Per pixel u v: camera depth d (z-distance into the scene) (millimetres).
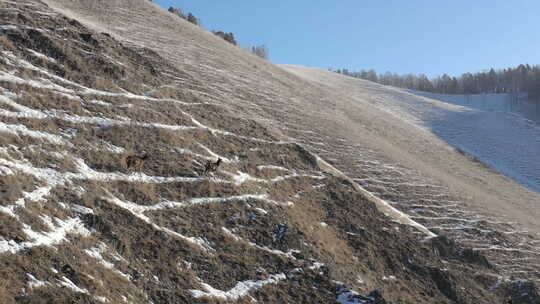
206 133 32812
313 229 27188
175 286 18516
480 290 28359
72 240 17875
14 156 20797
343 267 24766
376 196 38125
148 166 25703
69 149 23641
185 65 48969
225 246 22359
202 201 24875
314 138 45062
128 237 19750
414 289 26188
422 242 31000
